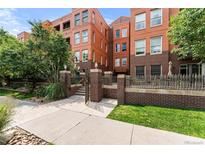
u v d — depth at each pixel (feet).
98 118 19.03
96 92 29.99
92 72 30.66
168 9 43.24
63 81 36.35
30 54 36.29
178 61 42.63
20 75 44.09
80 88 42.01
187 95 23.44
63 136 13.67
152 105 25.79
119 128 15.53
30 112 22.06
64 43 38.73
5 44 43.65
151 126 16.05
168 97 24.79
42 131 14.83
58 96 33.99
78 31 66.59
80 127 15.87
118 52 83.56
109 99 32.37
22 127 15.88
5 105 14.10
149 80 26.58
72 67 43.57
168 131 14.66
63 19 76.23
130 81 27.89
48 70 39.47
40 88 40.45
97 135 13.87
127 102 27.76
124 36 82.17
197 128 15.14
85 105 26.78
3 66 40.42
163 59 43.80
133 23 49.57
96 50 68.85
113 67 83.92
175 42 30.78
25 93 43.91
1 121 12.94
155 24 45.52
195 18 24.11
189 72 41.65
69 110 23.24
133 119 18.37
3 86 63.87
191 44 27.99
